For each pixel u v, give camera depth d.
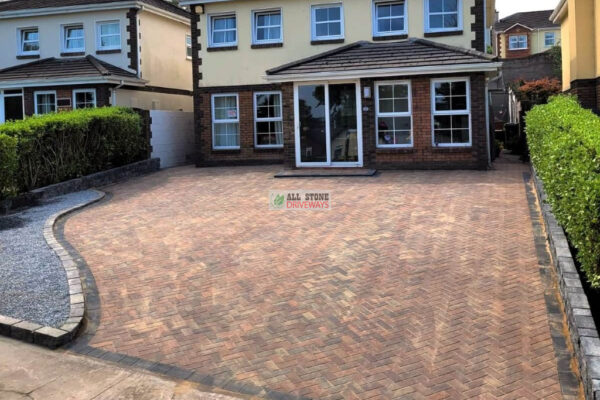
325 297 6.30
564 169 5.85
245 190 13.12
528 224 8.77
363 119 15.61
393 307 5.94
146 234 9.28
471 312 5.71
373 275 6.90
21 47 22.59
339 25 18.31
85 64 20.81
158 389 4.52
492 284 6.39
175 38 23.92
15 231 9.59
